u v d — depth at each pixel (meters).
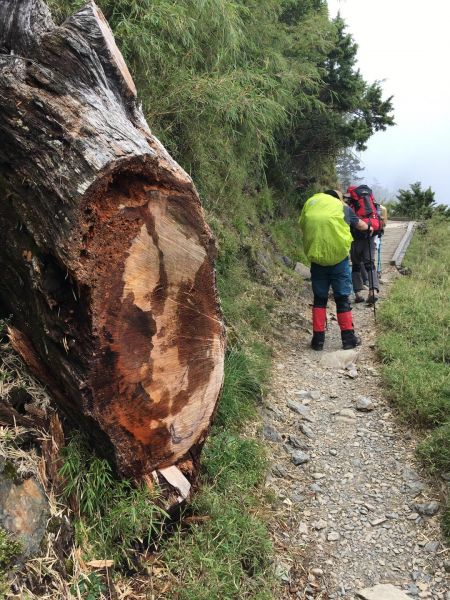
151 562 2.45
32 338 2.54
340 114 12.05
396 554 2.99
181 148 5.46
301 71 9.28
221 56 5.14
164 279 2.50
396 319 6.15
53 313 2.30
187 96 4.83
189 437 2.77
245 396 4.23
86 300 2.24
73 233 2.18
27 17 2.63
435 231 13.15
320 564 2.92
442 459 3.60
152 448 2.58
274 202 10.20
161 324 2.52
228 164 6.72
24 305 2.53
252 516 2.95
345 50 11.62
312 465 3.79
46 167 2.27
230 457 3.25
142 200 2.39
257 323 5.85
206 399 2.83
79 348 2.27
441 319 5.95
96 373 2.29
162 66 4.68
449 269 9.24
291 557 2.92
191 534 2.65
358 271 7.86
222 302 5.35
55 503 2.23
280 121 7.48
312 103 10.70
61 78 2.45
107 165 2.22
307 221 5.59
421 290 7.38
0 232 2.44
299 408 4.50
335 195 5.91
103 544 2.30
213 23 5.11
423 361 4.96
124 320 2.35
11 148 2.35
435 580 2.81
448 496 3.29
